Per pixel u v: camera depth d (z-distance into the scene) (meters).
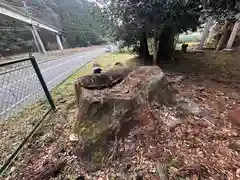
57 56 16.72
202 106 2.58
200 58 7.13
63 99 3.64
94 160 1.66
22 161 1.84
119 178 1.46
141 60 7.24
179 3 3.73
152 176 1.40
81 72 6.92
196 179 1.32
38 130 2.46
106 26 6.17
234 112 2.40
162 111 2.12
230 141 1.75
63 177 1.55
